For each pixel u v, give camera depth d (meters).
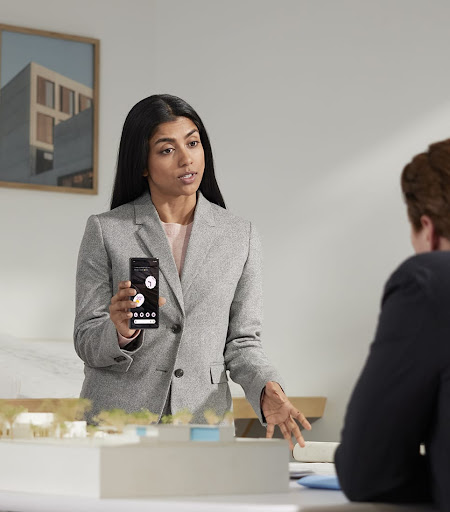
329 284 4.48
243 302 2.31
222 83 4.75
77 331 2.20
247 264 2.32
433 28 4.32
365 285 4.40
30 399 3.72
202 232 2.28
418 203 1.41
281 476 1.44
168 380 2.19
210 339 2.24
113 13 4.86
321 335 4.48
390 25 4.43
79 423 1.60
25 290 4.59
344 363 4.41
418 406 1.29
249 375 2.18
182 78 4.84
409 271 1.33
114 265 2.23
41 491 1.37
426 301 1.29
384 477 1.32
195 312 2.22
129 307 1.93
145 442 1.38
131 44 4.89
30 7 4.68
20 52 4.64
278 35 4.66
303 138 4.59
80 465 1.33
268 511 1.21
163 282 2.22
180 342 2.20
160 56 4.91
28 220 4.62
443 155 1.41
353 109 4.48
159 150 2.26
